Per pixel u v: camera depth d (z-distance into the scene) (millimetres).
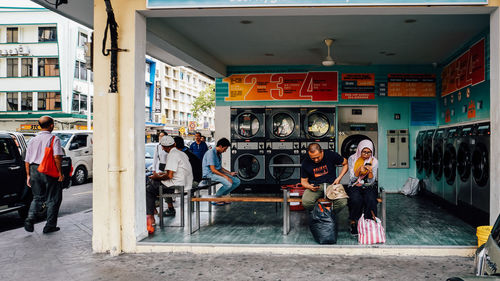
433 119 9359
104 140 4801
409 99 9383
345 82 9445
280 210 7293
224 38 7094
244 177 9547
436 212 6918
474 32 6598
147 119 41406
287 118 9516
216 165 7539
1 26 30719
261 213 7004
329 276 3930
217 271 4125
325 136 9328
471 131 5891
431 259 4453
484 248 2543
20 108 30984
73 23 30688
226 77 9680
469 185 5938
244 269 4172
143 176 5074
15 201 6887
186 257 4629
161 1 4660
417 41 7215
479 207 5570
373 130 9406
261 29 6496
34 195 5957
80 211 8320
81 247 5133
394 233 5301
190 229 5348
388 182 9477
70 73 30594
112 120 4695
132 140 4793
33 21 30500
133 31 4758
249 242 4910
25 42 30688
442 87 8945
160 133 7531
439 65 9172
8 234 5926
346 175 9273
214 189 8242
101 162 4812
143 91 5027
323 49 7895
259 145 9477
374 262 4359
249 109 9539
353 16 5762
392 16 5730
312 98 9477
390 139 9414
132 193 4820
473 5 4414
